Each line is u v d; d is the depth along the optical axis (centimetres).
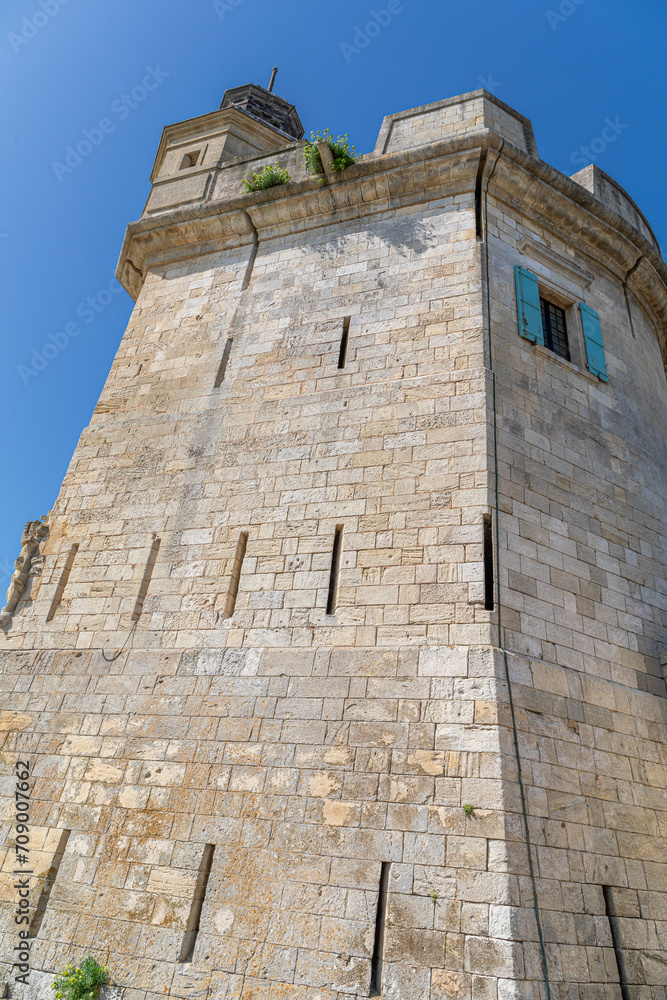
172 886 912
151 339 1560
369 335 1315
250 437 1284
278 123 2241
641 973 833
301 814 900
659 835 953
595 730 970
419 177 1443
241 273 1556
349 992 778
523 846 816
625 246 1584
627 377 1463
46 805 1041
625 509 1256
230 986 823
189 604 1143
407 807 859
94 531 1302
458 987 745
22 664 1192
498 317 1268
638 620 1145
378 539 1078
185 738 1017
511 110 1559
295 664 1010
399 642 980
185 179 1827
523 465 1134
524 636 977
